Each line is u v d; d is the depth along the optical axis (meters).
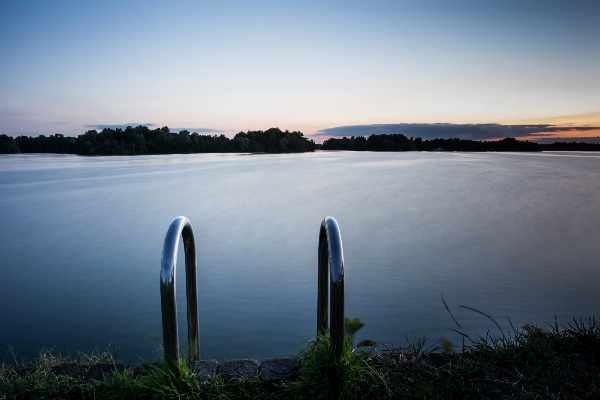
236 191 23.38
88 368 2.67
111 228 12.51
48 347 4.98
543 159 74.75
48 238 11.06
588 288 6.74
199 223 13.34
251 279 7.44
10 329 5.47
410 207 16.48
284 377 2.49
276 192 22.69
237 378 2.49
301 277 7.56
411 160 69.62
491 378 2.52
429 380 2.50
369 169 44.34
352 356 2.49
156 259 8.86
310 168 46.44
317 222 13.42
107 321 5.70
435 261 8.36
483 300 6.26
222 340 5.08
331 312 2.32
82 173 39.34
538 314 5.75
